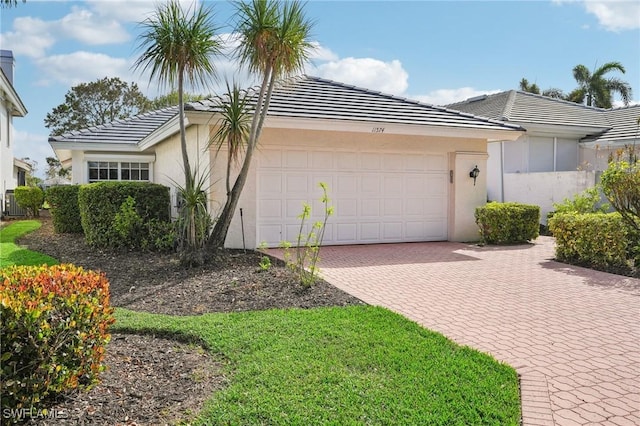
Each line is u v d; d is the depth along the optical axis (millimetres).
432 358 4531
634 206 9430
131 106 45969
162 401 3578
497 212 12805
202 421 3279
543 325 5809
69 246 11852
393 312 6121
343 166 12266
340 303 6637
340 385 3875
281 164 11617
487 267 9594
